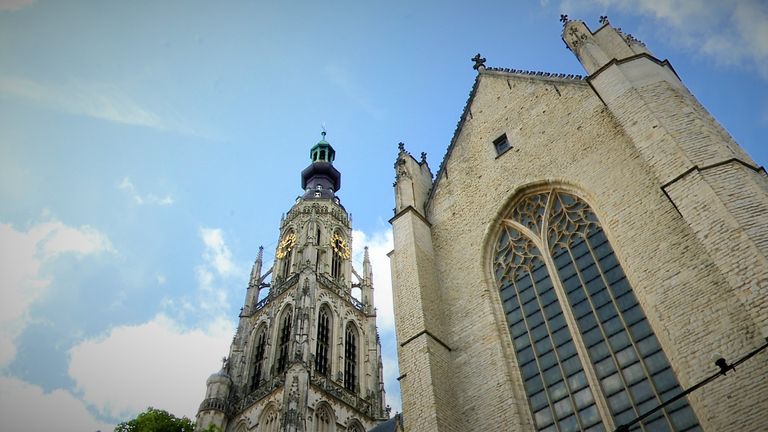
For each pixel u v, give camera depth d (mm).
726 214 19016
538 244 27812
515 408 23156
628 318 22391
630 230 24062
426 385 24766
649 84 25438
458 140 37031
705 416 18219
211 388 83438
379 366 95688
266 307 99562
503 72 37344
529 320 25906
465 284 29453
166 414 58500
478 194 32688
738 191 19594
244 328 98688
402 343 27500
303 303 89438
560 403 22469
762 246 17719
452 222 33000
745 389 17656
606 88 26797
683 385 19312
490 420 23625
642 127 23891
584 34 30594
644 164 25297
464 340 27281
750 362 17922
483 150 34656
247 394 83062
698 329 19766
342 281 108562
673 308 20844
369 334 100625
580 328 23750
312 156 147750
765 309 16766
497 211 30484
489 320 26922
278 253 113688
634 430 19906
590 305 24000
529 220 29188
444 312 29250
